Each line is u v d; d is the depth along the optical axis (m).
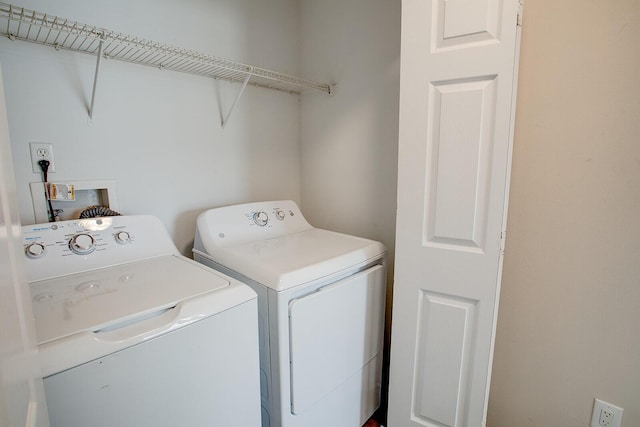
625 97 1.07
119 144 1.45
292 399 1.20
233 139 1.88
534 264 1.30
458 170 1.18
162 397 0.85
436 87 1.19
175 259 1.32
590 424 1.25
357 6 1.81
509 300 1.37
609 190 1.12
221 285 1.05
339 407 1.41
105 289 1.00
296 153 2.24
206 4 1.68
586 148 1.15
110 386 0.76
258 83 1.95
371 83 1.80
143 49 1.31
